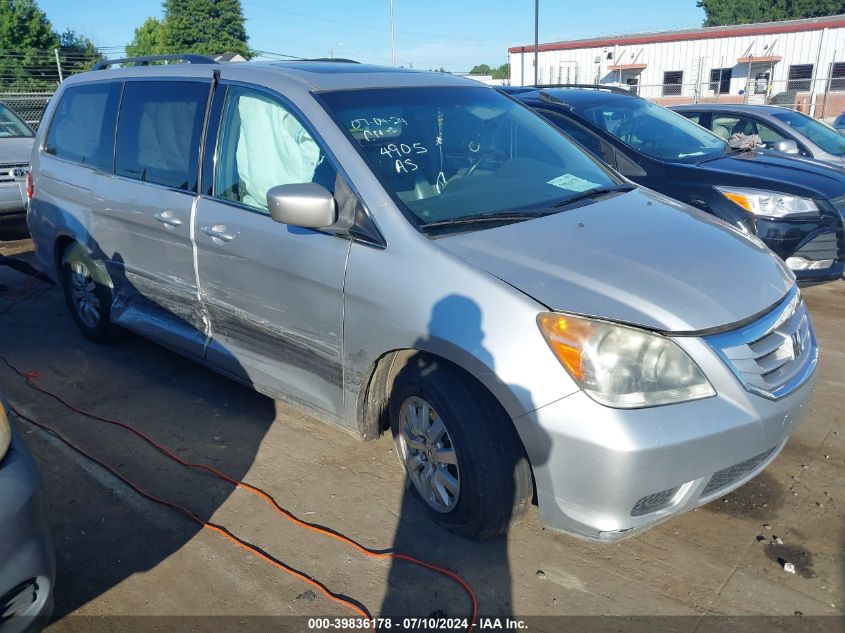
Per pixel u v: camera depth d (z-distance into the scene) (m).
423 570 2.94
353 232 3.17
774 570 2.88
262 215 3.58
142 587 2.88
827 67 28.38
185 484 3.57
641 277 2.79
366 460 3.74
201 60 4.50
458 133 3.73
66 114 5.28
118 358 5.12
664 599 2.75
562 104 6.62
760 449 2.72
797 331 3.00
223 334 4.00
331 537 3.14
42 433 4.09
